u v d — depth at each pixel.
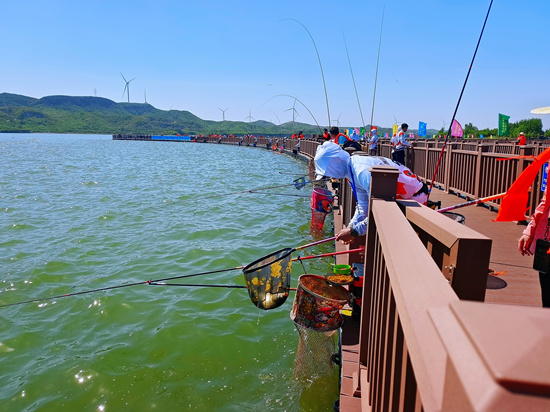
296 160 31.55
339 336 3.85
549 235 2.79
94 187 15.95
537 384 0.39
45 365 4.07
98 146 62.38
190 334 4.58
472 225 6.73
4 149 50.47
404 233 1.74
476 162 8.47
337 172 3.59
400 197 3.34
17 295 5.64
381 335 1.88
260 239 8.33
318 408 3.39
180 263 6.85
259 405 3.48
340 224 8.05
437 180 11.26
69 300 5.43
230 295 5.57
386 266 1.71
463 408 0.44
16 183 17.03
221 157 36.06
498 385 0.40
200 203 12.32
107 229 9.07
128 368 4.00
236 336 4.54
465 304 0.56
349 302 3.94
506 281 4.19
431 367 0.71
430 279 1.17
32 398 3.62
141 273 6.39
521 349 0.44
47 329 4.77
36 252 7.42
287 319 4.92
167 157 36.09
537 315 0.51
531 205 6.45
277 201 12.75
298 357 3.77
